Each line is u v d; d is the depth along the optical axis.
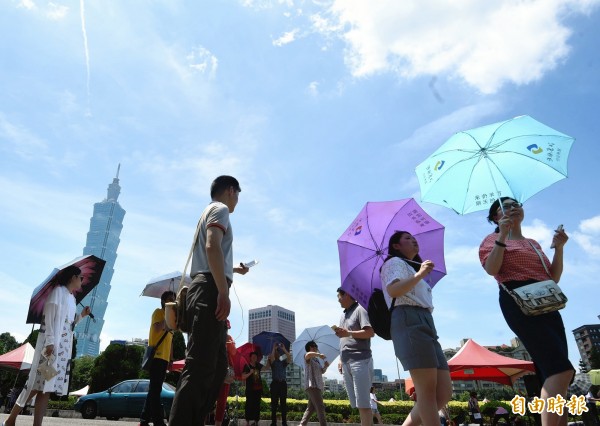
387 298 3.09
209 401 2.50
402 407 17.94
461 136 3.94
